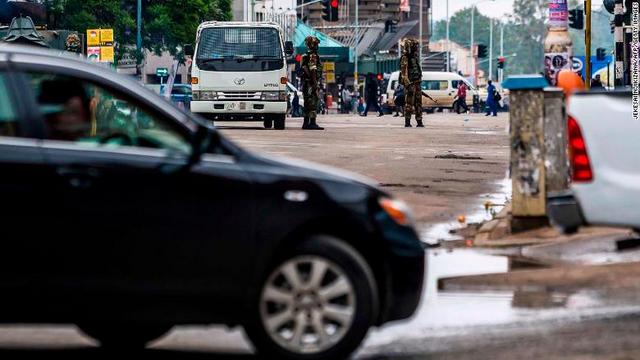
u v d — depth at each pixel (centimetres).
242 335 1395
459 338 1334
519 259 1812
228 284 1210
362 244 1246
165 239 1202
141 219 1199
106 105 1370
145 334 1323
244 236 1212
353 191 1236
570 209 1574
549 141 2017
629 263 1664
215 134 1224
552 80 2723
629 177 1555
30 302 1187
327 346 1215
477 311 1478
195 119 1235
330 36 17588
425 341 1324
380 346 1305
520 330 1364
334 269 1214
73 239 1190
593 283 1593
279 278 1220
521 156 1967
